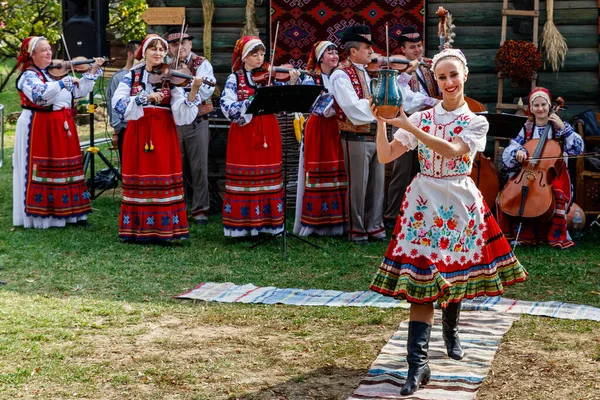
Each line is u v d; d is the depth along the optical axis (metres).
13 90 21.92
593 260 7.45
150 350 5.13
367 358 5.00
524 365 4.84
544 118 8.08
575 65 9.39
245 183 8.00
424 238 4.33
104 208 9.83
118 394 4.47
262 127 7.98
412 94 8.09
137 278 6.84
